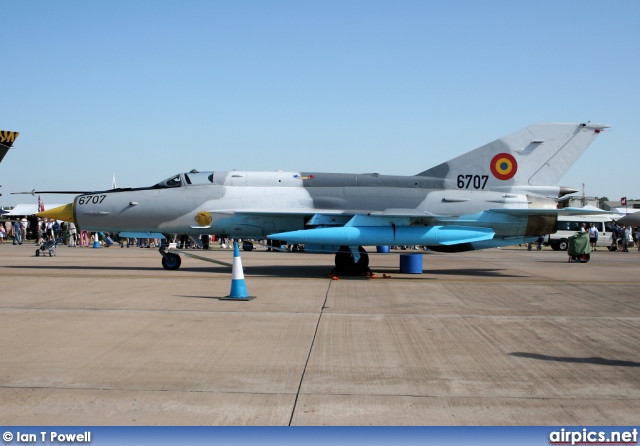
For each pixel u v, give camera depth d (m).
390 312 10.67
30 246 38.66
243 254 29.94
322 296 12.59
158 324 9.32
